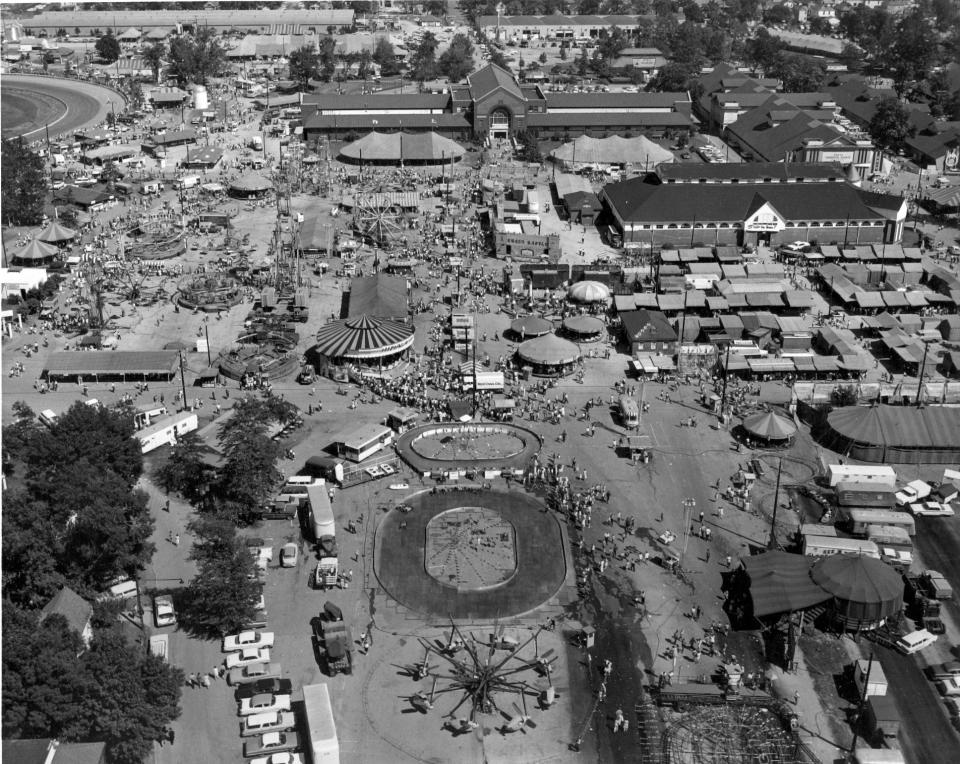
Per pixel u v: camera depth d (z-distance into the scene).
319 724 133.75
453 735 138.88
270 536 180.62
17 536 154.75
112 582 166.88
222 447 195.38
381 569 171.50
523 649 154.00
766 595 160.88
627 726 140.25
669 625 159.50
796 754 136.25
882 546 176.25
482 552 175.62
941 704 145.38
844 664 152.50
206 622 159.25
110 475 177.25
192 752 135.38
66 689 131.12
